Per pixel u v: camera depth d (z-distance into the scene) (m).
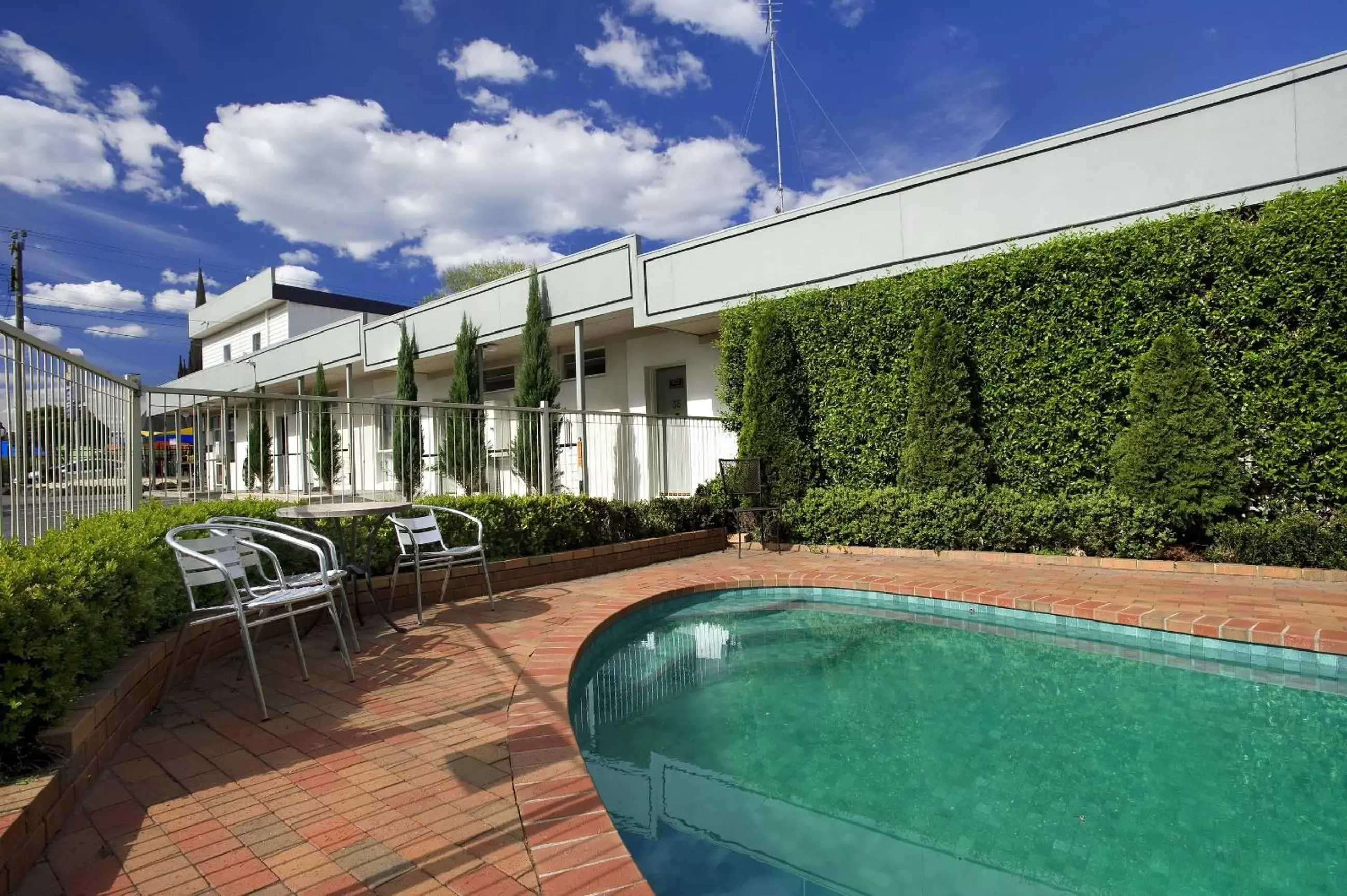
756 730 3.25
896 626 5.16
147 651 2.94
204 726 2.77
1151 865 2.09
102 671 2.64
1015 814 2.42
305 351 16.83
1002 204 7.50
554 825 1.98
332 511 4.03
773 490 8.47
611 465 8.52
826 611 5.66
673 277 9.97
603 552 6.64
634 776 2.77
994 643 4.65
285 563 4.51
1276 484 5.84
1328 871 2.04
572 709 3.54
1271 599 4.72
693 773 2.78
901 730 3.22
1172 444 5.97
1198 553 5.96
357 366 15.65
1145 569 5.99
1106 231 6.79
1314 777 2.69
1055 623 4.82
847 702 3.60
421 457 6.18
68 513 3.43
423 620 4.67
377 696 3.13
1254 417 5.86
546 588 5.83
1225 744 3.01
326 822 2.01
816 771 2.79
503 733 2.69
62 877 1.74
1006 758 2.90
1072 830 2.31
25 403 3.01
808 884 1.98
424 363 14.55
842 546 7.88
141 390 4.41
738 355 9.10
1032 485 7.03
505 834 1.95
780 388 8.52
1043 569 6.29
